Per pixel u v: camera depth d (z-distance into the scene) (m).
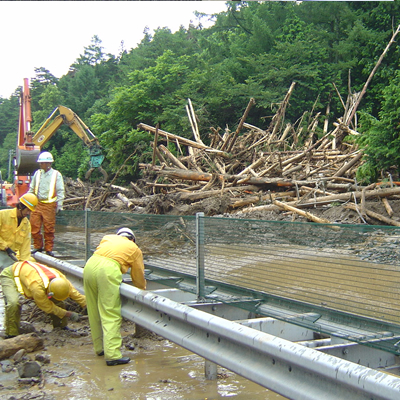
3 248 6.61
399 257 3.20
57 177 9.06
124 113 27.45
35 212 8.91
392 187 10.14
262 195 12.13
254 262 4.47
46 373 4.58
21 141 18.36
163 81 27.98
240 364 3.37
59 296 5.84
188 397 3.89
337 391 2.66
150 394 3.98
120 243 5.17
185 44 44.53
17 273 6.07
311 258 3.89
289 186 12.17
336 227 3.70
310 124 22.22
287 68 27.62
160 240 6.05
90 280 5.04
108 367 4.73
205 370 4.33
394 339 3.12
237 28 39.69
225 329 3.50
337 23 31.30
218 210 11.64
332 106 27.14
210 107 26.53
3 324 6.77
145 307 4.71
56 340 5.82
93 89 65.50
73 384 4.27
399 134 10.56
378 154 10.66
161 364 4.78
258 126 26.91
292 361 2.90
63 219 8.93
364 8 31.11
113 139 27.75
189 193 12.93
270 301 4.30
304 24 31.47
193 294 5.63
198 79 27.42
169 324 4.32
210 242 5.01
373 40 26.92
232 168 15.34
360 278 3.48
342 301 3.62
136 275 5.28
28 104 18.11
